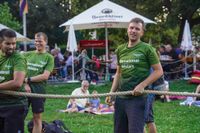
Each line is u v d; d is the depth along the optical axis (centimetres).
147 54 630
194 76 1898
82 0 3741
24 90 638
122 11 2059
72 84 2080
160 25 3475
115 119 655
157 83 769
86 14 2097
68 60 2300
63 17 4397
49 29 4384
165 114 1246
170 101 1525
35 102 773
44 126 816
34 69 777
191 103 1434
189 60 2264
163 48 2194
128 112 635
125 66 640
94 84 2067
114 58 2191
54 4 4406
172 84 1991
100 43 2434
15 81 598
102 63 2212
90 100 1322
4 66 608
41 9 4344
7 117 605
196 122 1119
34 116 783
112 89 674
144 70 632
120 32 3597
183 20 3167
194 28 4019
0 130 614
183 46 2223
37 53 787
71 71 2333
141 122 632
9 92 604
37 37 782
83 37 3766
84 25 2259
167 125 1075
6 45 604
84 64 2159
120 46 654
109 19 2033
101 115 1245
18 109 611
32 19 4328
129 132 631
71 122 1126
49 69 777
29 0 4366
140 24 636
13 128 607
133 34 634
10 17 2964
